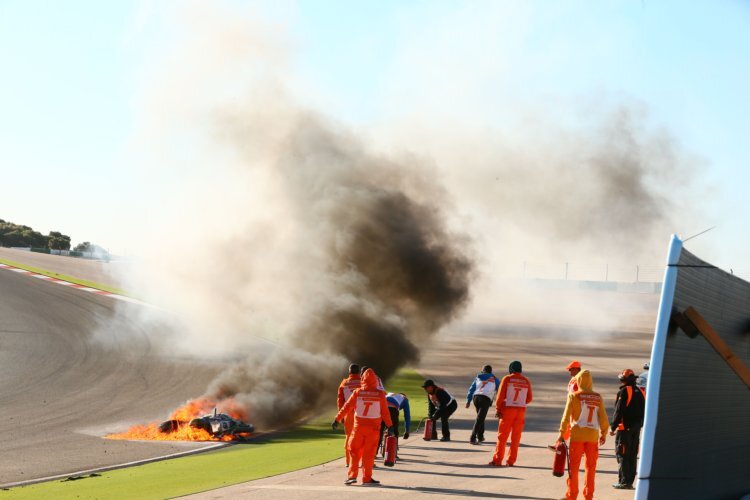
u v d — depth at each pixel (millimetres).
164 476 34125
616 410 30672
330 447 43281
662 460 20938
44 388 63062
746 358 24844
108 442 44406
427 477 32344
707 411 22812
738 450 24328
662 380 20641
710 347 22750
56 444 43469
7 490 31484
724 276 23578
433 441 43969
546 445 42500
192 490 30359
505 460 37312
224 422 47062
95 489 31156
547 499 27750
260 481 32125
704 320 20953
